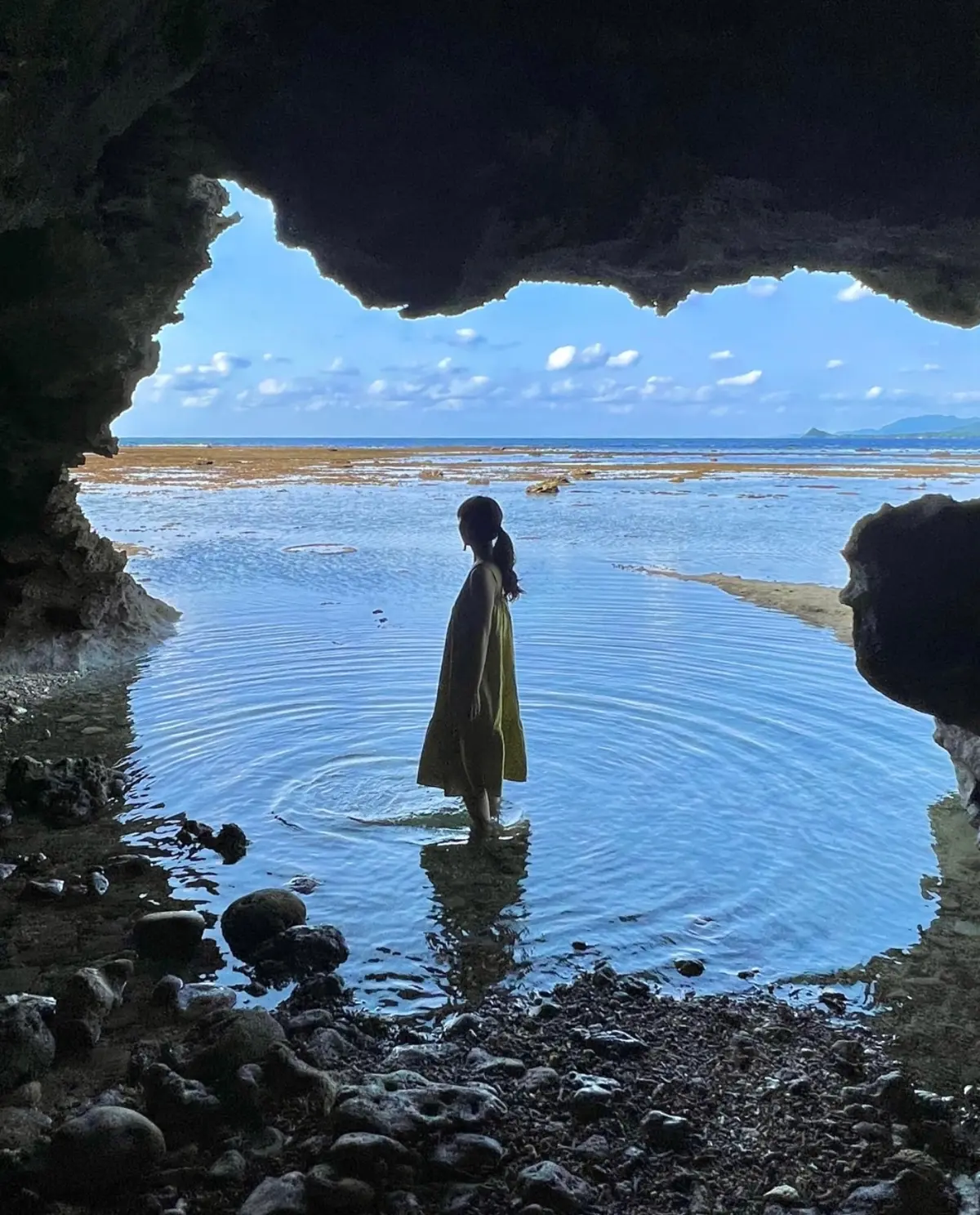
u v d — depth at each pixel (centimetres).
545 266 513
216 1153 297
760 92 421
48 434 809
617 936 437
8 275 579
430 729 545
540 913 457
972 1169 294
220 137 480
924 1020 374
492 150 452
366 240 488
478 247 484
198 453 8619
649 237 476
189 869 498
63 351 689
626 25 414
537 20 420
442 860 507
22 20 334
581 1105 317
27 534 931
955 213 430
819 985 401
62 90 386
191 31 409
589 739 677
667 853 516
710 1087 333
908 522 444
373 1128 297
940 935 438
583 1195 279
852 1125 312
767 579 1381
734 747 666
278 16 431
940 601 437
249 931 429
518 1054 353
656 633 1007
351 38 435
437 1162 288
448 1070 341
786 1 398
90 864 502
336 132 460
